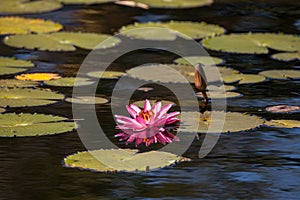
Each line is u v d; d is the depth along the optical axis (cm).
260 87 891
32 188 580
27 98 812
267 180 607
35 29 1166
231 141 697
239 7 1384
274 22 1253
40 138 697
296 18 1288
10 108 778
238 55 1059
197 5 1381
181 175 615
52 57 1024
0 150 662
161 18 1273
